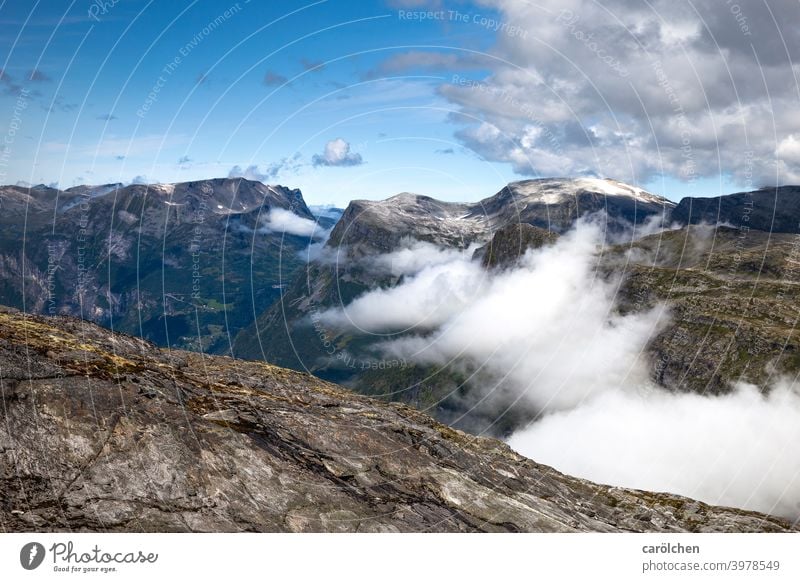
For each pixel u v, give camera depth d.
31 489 26.52
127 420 31.41
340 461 35.41
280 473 31.95
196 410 35.31
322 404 44.09
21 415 29.25
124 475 28.52
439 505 33.72
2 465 27.09
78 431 29.70
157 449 30.34
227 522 27.62
